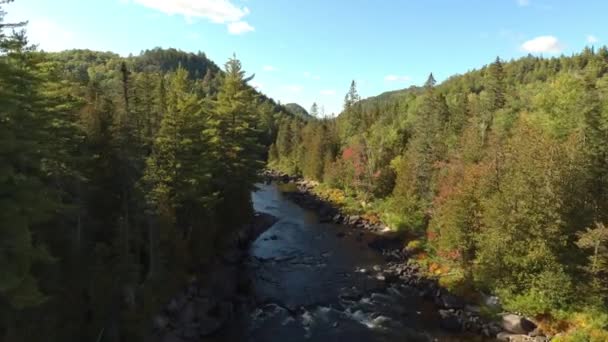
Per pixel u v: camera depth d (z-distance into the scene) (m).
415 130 79.69
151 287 27.91
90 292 24.47
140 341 25.48
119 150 31.02
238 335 30.92
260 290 39.06
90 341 23.58
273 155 139.12
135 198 31.00
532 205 33.59
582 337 28.58
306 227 62.62
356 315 35.06
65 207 21.33
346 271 44.97
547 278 32.38
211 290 34.47
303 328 32.62
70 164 28.61
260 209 73.62
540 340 29.89
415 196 55.97
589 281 31.55
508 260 34.19
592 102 43.03
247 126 47.47
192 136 37.25
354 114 115.31
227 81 48.75
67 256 25.03
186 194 33.84
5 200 16.02
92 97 49.03
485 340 31.03
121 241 27.33
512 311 33.47
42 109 23.53
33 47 19.73
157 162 33.38
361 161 77.88
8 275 15.38
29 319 20.62
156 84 49.88
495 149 41.28
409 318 34.72
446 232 40.44
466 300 36.66
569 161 33.22
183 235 34.81
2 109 15.85
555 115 53.75
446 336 31.78
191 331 29.34
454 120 73.62
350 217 67.00
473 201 39.38
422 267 45.34
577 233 32.28
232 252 44.09
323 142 106.75
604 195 35.19
